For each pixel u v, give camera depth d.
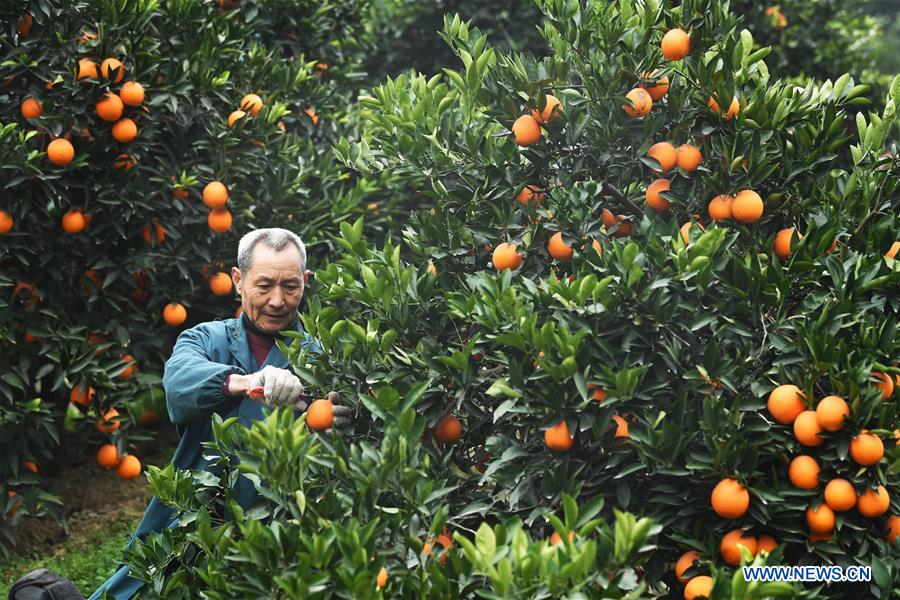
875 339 2.67
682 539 2.64
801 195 3.13
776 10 8.84
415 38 9.55
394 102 3.52
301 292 3.51
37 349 5.63
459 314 2.88
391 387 2.74
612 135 3.17
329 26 7.07
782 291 2.72
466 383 2.84
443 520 2.52
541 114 3.19
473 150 3.32
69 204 5.56
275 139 5.94
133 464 5.84
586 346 2.67
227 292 5.98
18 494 5.54
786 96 3.10
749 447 2.58
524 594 2.24
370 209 6.34
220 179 5.66
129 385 5.91
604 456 2.75
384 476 2.55
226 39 6.05
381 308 3.04
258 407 3.39
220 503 3.16
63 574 5.44
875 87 8.97
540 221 3.12
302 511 2.55
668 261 2.83
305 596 2.35
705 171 3.10
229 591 2.65
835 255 2.87
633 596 2.35
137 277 6.04
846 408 2.54
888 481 2.66
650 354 2.80
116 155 5.61
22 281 5.53
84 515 6.12
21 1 5.30
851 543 2.70
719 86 2.97
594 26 3.26
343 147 3.77
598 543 2.61
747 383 2.74
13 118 5.55
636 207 3.25
